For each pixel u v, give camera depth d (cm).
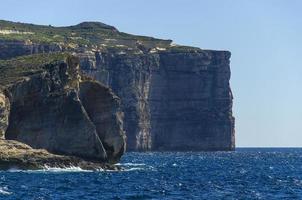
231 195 12575
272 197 12300
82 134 18500
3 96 17825
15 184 13475
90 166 17875
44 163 16900
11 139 18475
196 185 14925
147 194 12425
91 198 11431
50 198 11231
